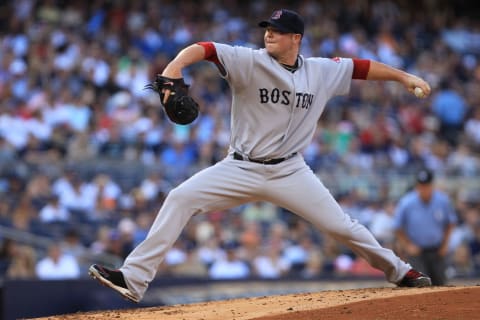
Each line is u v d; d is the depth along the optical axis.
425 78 76.31
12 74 57.03
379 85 69.25
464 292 19.11
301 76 19.86
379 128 62.31
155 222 19.66
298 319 17.58
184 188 19.64
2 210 43.50
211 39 70.81
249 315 18.16
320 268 44.97
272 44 19.42
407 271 21.55
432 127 68.38
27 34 62.31
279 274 43.44
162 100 18.06
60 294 34.88
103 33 65.69
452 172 57.16
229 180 19.78
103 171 48.75
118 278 19.23
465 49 85.31
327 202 20.39
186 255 42.88
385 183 53.53
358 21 81.94
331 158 57.47
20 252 39.91
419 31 85.38
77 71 59.44
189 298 36.84
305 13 79.44
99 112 54.88
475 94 75.75
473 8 94.38
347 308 18.09
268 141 19.77
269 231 47.53
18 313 34.19
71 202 45.97
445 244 35.56
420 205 35.41
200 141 54.81
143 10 70.44
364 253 21.20
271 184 20.00
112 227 45.72
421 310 18.17
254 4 79.38
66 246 40.00
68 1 68.62
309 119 20.28
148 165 49.66
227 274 42.12
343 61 20.84
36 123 51.81
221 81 64.00
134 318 19.09
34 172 47.34
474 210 52.78
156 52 66.94
